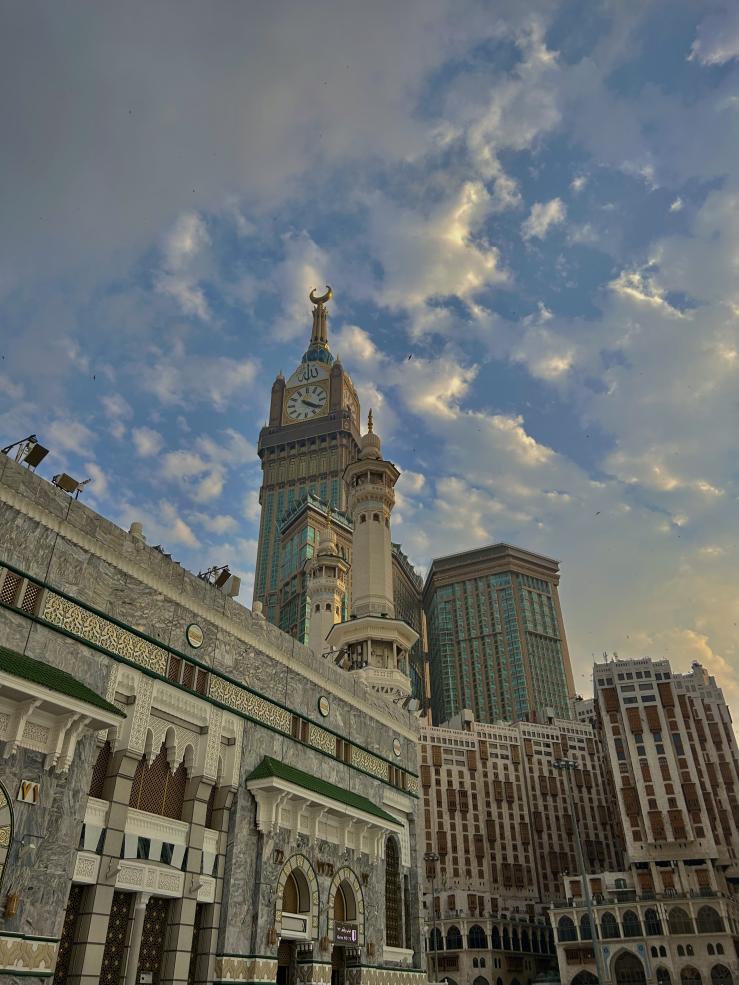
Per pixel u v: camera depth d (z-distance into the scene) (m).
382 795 43.44
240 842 30.62
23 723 22.05
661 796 130.38
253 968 29.05
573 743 171.38
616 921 116.69
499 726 170.88
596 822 162.00
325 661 41.31
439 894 135.38
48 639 24.86
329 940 34.22
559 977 120.62
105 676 26.69
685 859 123.75
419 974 42.12
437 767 156.12
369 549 78.00
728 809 131.75
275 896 31.25
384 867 40.69
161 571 30.66
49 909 21.77
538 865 151.00
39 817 22.11
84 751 24.11
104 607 27.52
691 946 111.00
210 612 32.81
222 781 31.03
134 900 26.11
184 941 27.11
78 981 22.86
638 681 143.62
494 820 153.38
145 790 28.02
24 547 25.03
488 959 128.12
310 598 99.50
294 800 33.41
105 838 25.20
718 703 146.38
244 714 33.06
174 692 29.59
